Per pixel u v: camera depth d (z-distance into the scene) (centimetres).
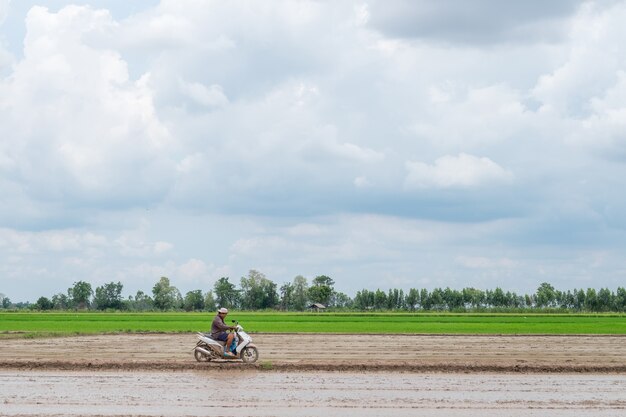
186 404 2286
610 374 3023
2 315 15125
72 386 2642
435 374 3000
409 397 2419
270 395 2448
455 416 2122
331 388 2600
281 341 5091
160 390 2552
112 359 3394
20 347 4494
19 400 2358
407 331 6444
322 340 5212
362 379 2836
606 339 5347
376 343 4881
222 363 3247
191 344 4766
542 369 3116
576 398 2411
